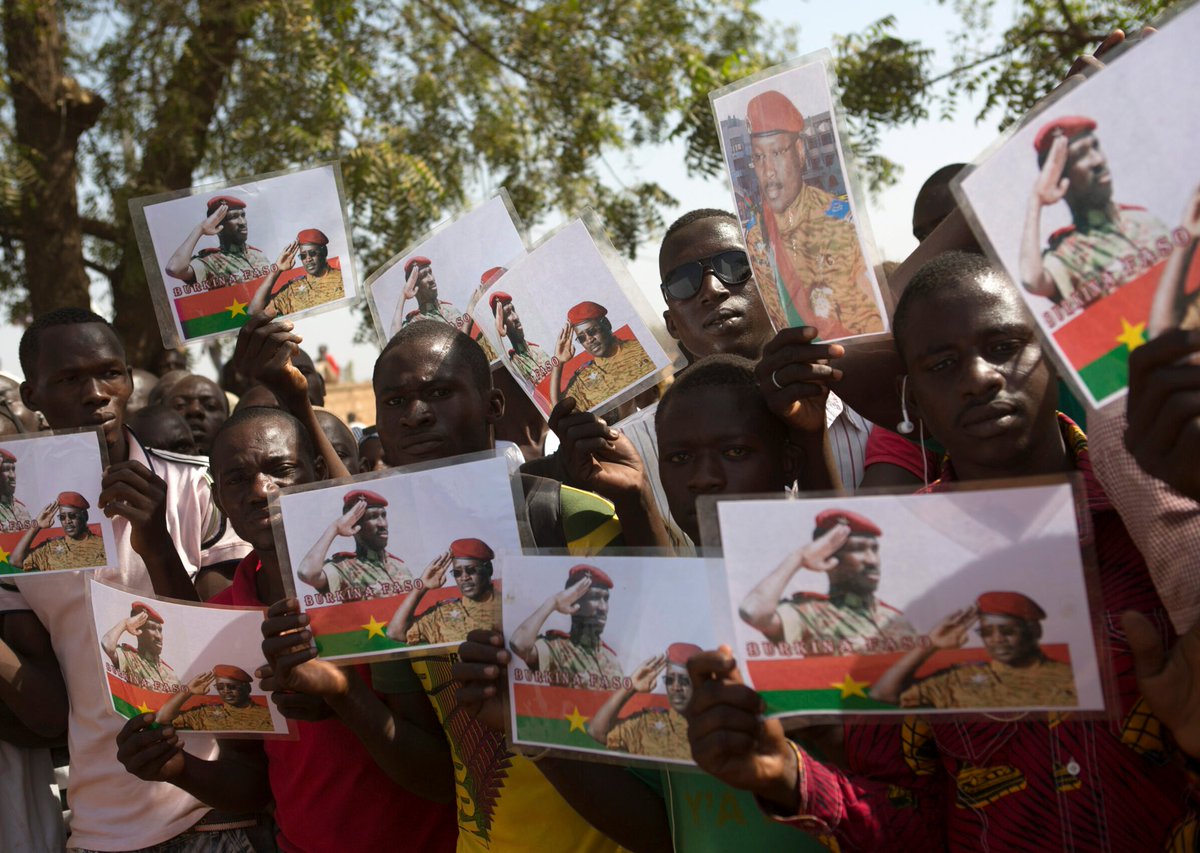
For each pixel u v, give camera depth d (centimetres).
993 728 215
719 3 1166
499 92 1195
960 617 203
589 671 242
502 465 269
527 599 248
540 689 246
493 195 397
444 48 1191
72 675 368
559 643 245
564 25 1154
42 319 393
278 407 366
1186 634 193
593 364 341
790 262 270
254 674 300
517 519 268
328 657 275
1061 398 277
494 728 258
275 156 1084
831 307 263
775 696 212
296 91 1068
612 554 244
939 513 204
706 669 211
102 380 388
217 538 399
